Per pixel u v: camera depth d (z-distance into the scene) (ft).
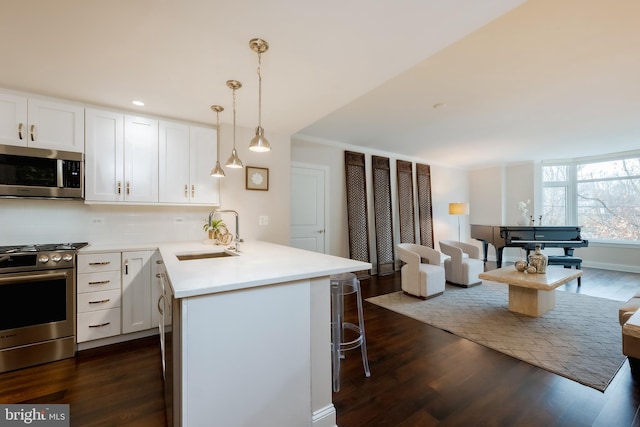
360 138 15.56
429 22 4.84
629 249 18.16
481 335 8.84
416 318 10.29
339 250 16.56
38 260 7.07
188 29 5.04
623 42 6.71
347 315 10.67
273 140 11.17
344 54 5.82
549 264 15.52
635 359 6.61
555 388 6.16
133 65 6.29
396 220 19.24
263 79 6.87
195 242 9.73
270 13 4.61
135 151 8.86
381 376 6.67
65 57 5.97
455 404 5.67
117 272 8.15
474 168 24.27
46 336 7.18
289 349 4.66
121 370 6.88
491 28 6.19
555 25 6.09
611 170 19.02
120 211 9.39
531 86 9.11
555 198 21.15
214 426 3.99
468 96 9.89
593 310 10.97
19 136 7.39
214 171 8.04
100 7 4.48
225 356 4.07
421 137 15.26
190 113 9.16
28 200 8.25
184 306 3.76
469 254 16.12
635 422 5.14
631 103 10.48
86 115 8.20
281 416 4.58
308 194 15.38
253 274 4.58
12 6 4.42
